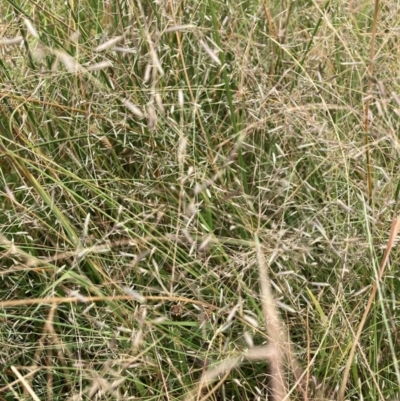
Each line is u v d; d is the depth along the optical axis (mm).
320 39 2080
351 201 1752
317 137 1754
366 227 1560
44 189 1697
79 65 1631
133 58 1912
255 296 1579
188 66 1955
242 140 1810
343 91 1993
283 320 1624
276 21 2178
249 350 1527
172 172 1729
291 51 2119
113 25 1989
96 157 1826
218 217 1776
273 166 1764
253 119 1869
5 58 1848
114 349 1493
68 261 1705
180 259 1722
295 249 1641
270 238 1634
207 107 2018
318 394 1520
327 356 1591
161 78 1883
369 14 2371
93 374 1451
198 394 1418
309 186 1724
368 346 1630
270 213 1811
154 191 1728
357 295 1618
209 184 1681
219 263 1712
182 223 1661
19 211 1756
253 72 1886
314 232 1716
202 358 1561
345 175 1702
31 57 1792
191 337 1601
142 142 1849
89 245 1671
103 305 1646
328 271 1729
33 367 1469
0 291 1657
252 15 2090
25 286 1692
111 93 1778
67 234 1739
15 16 1851
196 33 1909
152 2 1940
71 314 1630
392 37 2025
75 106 1812
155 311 1534
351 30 1963
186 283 1592
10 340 1558
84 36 1885
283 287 1629
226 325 1436
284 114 1758
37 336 1680
